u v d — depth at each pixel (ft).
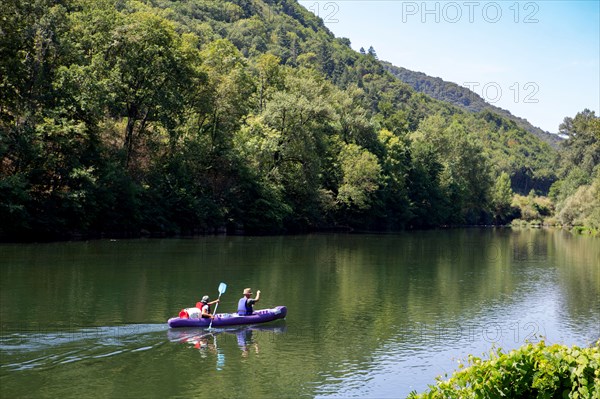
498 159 650.84
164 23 184.24
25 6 148.25
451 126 416.46
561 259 162.71
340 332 70.69
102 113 157.48
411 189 320.91
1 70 143.84
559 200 442.91
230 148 209.46
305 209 233.76
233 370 55.26
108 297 83.05
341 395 49.88
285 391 50.42
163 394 48.57
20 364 54.34
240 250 151.94
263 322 73.92
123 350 59.57
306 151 222.28
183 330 67.31
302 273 116.06
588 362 23.47
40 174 148.87
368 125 283.59
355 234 248.11
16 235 148.97
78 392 48.06
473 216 402.11
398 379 54.24
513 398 24.64
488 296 97.66
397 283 108.58
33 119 146.61
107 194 160.45
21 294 83.35
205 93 199.93
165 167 193.57
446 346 65.87
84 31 174.70
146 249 142.92
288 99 222.69
